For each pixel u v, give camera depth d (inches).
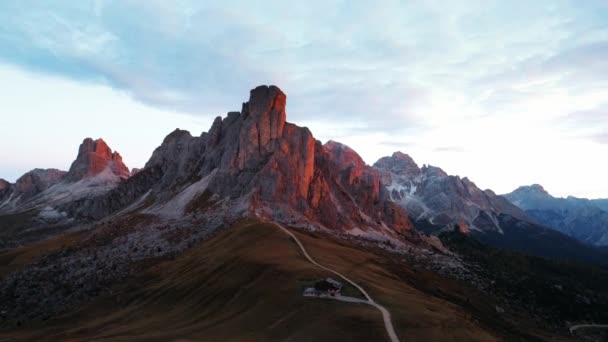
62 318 5457.7
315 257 5482.3
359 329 3233.3
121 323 4849.9
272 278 4569.4
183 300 5044.3
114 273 6761.8
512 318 7165.4
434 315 3597.4
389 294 4087.1
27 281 7003.0
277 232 6678.2
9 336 5167.3
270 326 3627.0
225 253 5944.9
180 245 7534.5
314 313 3636.8
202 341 3425.2
